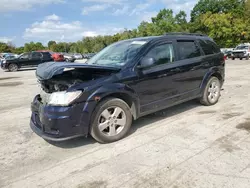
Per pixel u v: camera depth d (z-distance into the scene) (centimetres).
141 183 276
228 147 350
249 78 999
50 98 356
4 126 498
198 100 584
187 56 508
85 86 358
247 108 538
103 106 374
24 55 1995
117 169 309
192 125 448
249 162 306
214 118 480
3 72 1861
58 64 369
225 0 5606
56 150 375
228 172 286
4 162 343
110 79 381
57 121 339
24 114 586
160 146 367
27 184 288
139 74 412
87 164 327
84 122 356
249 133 396
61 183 286
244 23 4400
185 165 308
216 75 582
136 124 469
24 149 383
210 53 566
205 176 281
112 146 377
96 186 276
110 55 466
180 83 486
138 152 351
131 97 404
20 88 995
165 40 472
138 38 495
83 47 8438
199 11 6059
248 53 2445
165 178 282
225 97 655
